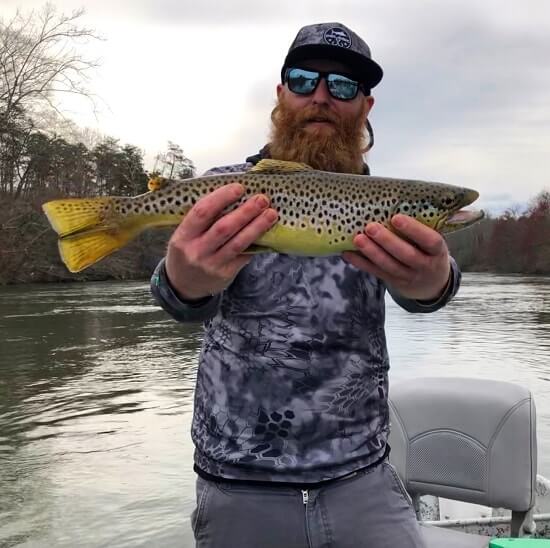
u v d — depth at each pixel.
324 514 2.41
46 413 10.35
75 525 6.07
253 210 2.01
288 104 2.98
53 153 56.62
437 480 3.95
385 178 2.45
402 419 4.05
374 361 2.63
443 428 3.95
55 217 2.34
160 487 7.00
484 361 15.95
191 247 2.02
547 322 25.41
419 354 17.14
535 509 4.82
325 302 2.51
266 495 2.41
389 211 2.40
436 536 3.72
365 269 2.25
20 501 6.64
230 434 2.46
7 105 37.28
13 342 18.81
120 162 73.69
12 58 35.91
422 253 2.10
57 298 35.50
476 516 4.82
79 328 22.02
